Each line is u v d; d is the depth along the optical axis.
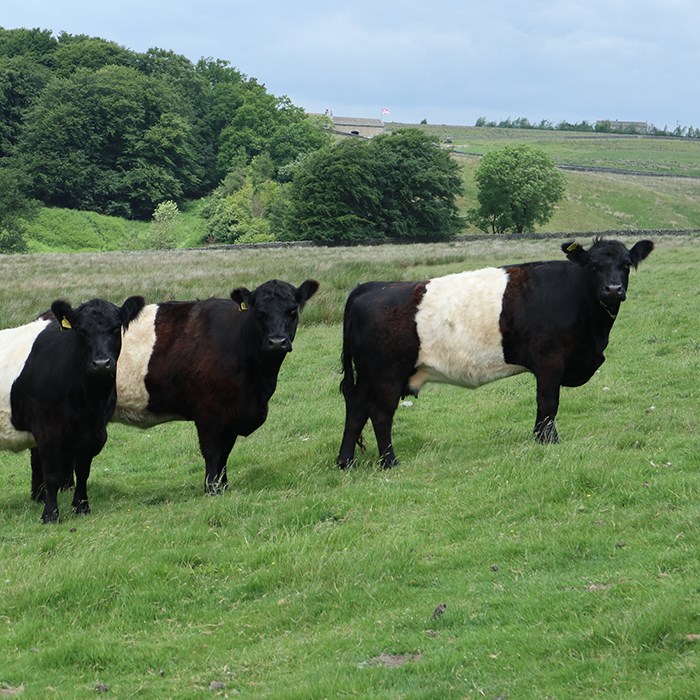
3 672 7.71
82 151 138.75
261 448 15.74
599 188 155.25
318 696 6.74
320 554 9.47
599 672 6.50
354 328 13.54
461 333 13.19
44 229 124.88
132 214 139.12
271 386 12.84
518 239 85.06
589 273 12.87
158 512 11.93
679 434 12.57
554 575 8.52
